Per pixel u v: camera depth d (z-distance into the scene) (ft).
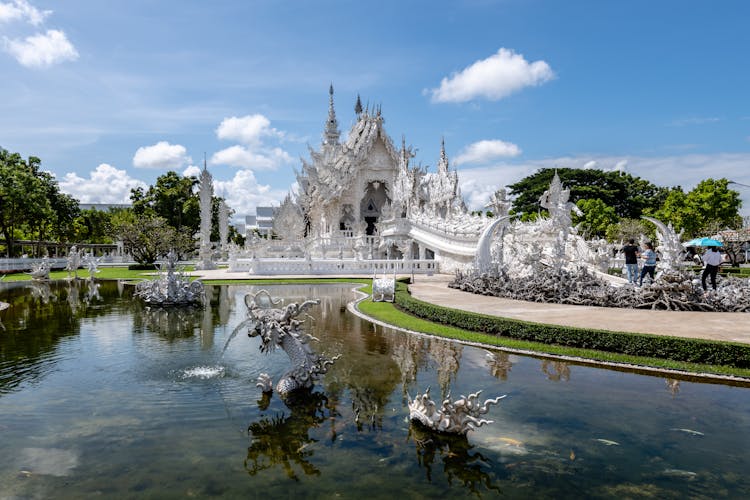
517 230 106.42
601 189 241.55
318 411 25.62
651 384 30.35
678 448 21.48
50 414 24.95
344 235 191.31
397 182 180.86
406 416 25.02
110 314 58.44
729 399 27.61
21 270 140.97
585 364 34.91
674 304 55.88
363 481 18.48
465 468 19.58
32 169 182.29
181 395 27.96
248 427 23.50
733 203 178.29
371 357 36.94
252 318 29.96
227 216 197.77
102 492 17.61
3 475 18.80
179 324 51.08
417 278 112.27
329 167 196.75
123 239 172.55
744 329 42.57
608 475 19.07
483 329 45.19
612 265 124.06
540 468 19.61
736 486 18.26
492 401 22.21
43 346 40.24
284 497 17.28
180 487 17.98
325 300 72.49
